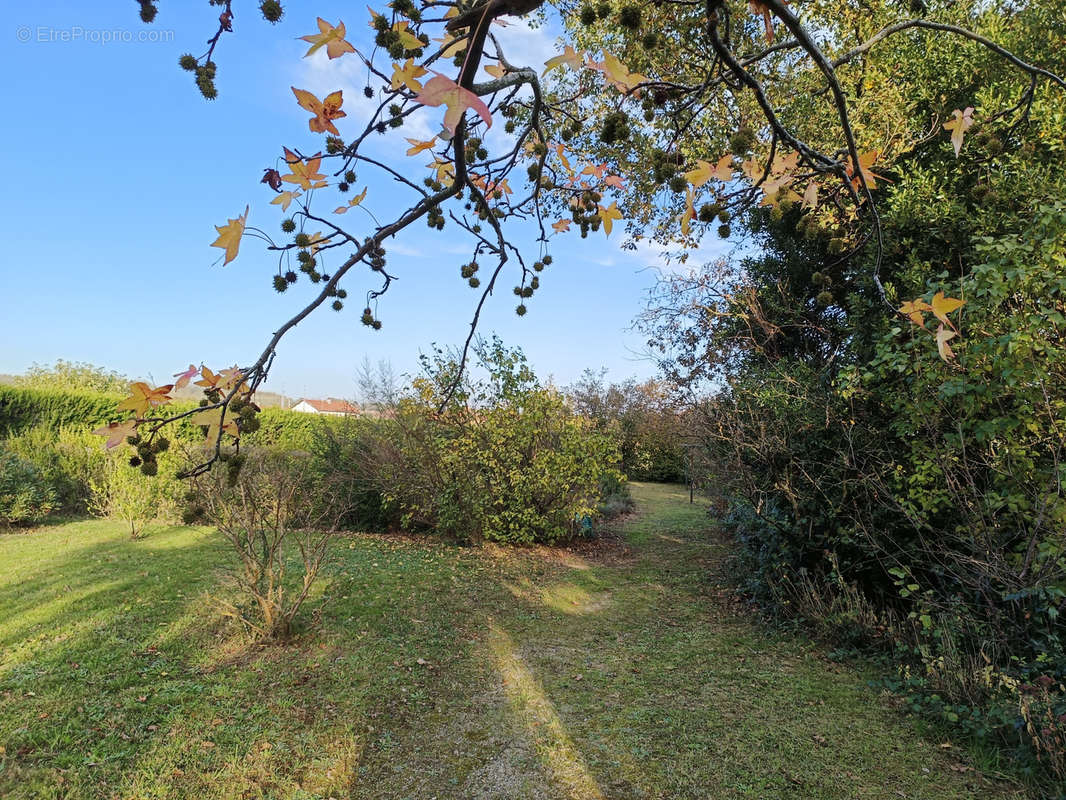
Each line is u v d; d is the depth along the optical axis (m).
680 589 6.22
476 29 1.11
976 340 3.38
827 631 4.44
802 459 4.81
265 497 5.48
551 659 4.28
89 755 2.77
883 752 2.99
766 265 7.46
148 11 1.13
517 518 8.15
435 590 5.71
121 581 5.34
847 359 5.44
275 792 2.62
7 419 11.08
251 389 0.98
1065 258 3.11
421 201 1.30
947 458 3.57
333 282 1.11
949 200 4.39
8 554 6.45
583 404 15.27
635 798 2.66
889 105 4.75
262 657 3.94
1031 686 2.77
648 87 1.33
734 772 2.84
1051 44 4.74
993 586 3.46
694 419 6.18
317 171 1.17
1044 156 4.19
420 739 3.15
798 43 1.22
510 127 2.19
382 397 9.85
